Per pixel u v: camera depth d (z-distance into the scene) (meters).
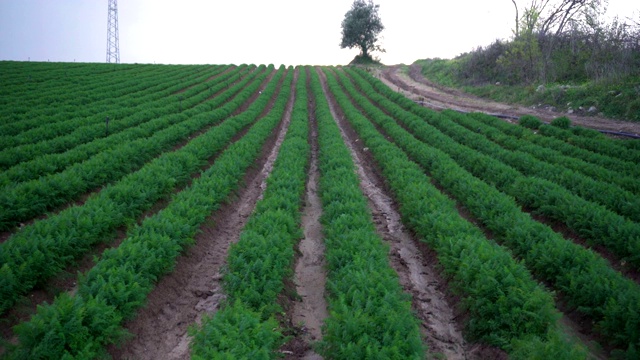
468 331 7.24
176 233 8.93
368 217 10.92
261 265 7.62
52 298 7.58
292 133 21.70
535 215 12.40
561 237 9.42
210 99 35.06
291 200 11.75
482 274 7.41
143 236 8.31
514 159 16.73
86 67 50.56
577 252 8.45
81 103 28.69
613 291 7.13
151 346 6.74
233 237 11.26
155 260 7.77
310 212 13.13
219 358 5.07
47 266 7.54
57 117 22.17
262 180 16.45
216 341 5.60
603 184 12.94
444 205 11.15
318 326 7.52
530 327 6.49
